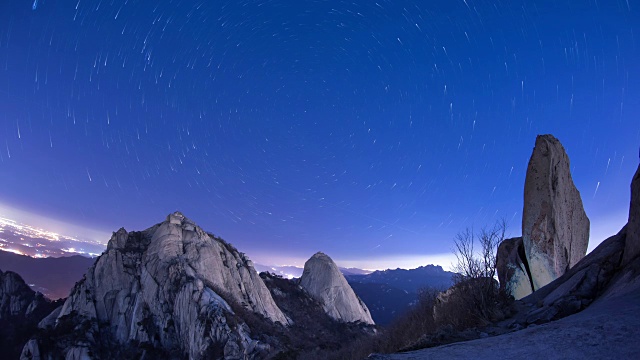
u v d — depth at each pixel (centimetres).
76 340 5953
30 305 8306
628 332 887
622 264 1323
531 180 2094
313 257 10750
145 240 8062
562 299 1328
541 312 1326
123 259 7338
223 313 5800
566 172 2167
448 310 1752
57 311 7350
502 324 1393
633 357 796
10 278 8738
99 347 6047
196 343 5534
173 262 7038
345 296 9981
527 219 2062
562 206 2083
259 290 8081
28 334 7412
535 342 982
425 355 1069
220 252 8112
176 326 6134
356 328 8775
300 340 6769
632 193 1322
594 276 1366
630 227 1312
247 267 8531
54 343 5966
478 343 1083
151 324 6259
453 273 1778
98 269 7212
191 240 7769
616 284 1249
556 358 878
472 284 1650
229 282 7494
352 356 3266
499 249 2242
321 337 7550
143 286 6856
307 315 8744
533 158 2116
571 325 1012
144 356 5741
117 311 6694
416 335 2014
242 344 5312
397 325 2794
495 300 1583
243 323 5906
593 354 848
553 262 1964
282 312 8262
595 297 1312
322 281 10150
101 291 6944
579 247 2183
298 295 9488
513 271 2077
